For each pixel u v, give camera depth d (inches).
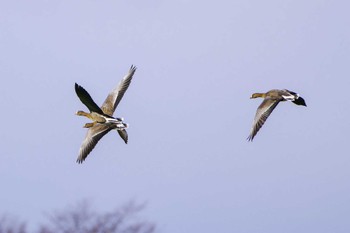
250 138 1526.8
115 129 1455.5
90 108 1451.8
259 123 1524.4
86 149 1446.9
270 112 1525.6
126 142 1517.0
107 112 1489.9
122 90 1509.6
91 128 1451.8
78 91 1429.6
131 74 1513.3
